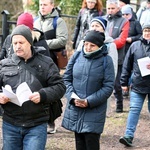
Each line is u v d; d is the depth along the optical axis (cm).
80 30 1399
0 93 702
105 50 866
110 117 1359
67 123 870
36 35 938
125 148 1105
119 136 1195
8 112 720
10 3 2125
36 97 698
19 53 709
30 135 716
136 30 1541
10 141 723
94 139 856
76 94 867
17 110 711
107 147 1110
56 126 1245
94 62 858
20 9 2162
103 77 855
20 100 698
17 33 705
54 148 1068
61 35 1155
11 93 685
